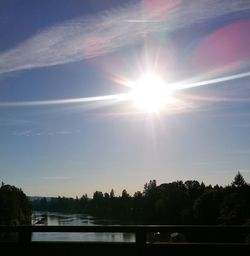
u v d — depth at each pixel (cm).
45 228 1035
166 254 1009
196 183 12638
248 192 8050
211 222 9006
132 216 15850
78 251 1034
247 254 991
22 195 11781
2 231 1041
